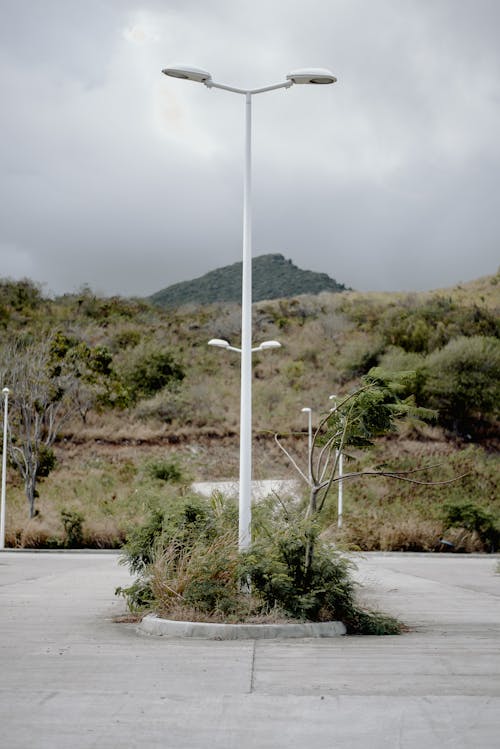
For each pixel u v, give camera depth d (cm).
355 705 698
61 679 812
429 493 4253
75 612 1465
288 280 14450
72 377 4462
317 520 1323
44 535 3594
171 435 5075
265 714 667
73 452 4750
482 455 4916
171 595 1267
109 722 639
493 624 1350
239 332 7131
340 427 1372
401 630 1255
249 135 1455
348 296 8231
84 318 7131
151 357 5959
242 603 1225
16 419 4309
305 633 1159
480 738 593
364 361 6022
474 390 5312
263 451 4956
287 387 5878
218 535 1358
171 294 14662
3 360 4222
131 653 987
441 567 2828
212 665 896
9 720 645
